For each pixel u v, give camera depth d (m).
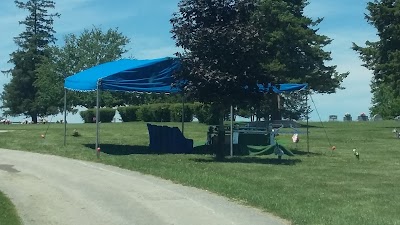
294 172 16.22
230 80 18.23
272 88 19.81
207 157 20.44
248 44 18.41
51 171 15.68
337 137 33.56
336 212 10.38
